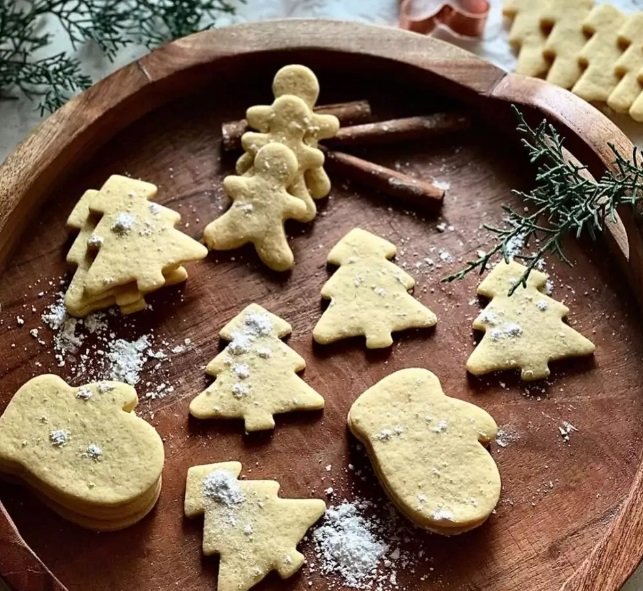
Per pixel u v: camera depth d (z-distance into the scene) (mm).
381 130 515
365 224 501
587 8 564
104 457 417
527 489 438
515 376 461
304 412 452
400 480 419
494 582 419
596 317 476
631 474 441
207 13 583
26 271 483
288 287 483
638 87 536
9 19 541
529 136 506
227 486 425
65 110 498
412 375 443
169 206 503
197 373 462
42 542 424
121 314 473
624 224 473
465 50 546
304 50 520
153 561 422
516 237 493
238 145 512
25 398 430
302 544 424
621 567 404
